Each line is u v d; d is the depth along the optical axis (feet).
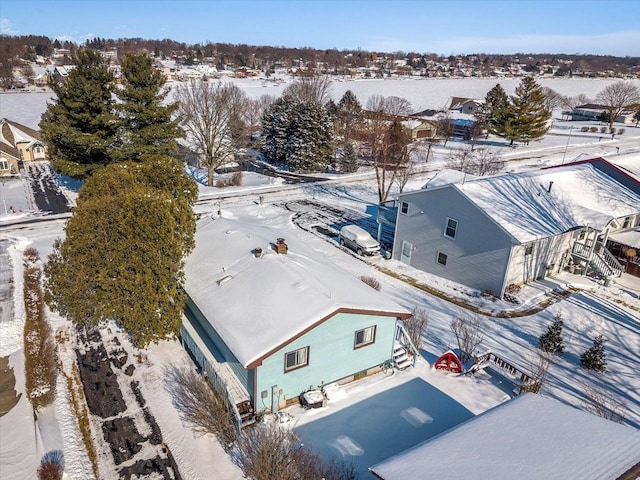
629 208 84.99
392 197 132.36
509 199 77.66
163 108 120.98
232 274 54.80
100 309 49.06
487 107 254.88
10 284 73.77
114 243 48.52
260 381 44.68
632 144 233.14
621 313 71.41
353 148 169.68
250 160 178.50
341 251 92.84
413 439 44.62
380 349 53.31
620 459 28.86
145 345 56.24
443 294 76.02
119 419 45.93
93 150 116.57
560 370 56.54
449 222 78.69
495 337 63.26
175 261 51.49
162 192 61.11
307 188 141.90
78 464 40.34
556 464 28.71
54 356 55.36
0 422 45.09
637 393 52.70
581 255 82.43
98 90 114.21
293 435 40.29
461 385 52.95
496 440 32.35
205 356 50.24
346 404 48.91
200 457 41.57
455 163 160.15
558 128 290.76
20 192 124.47
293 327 44.47
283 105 174.60
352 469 38.86
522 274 76.69
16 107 269.85
